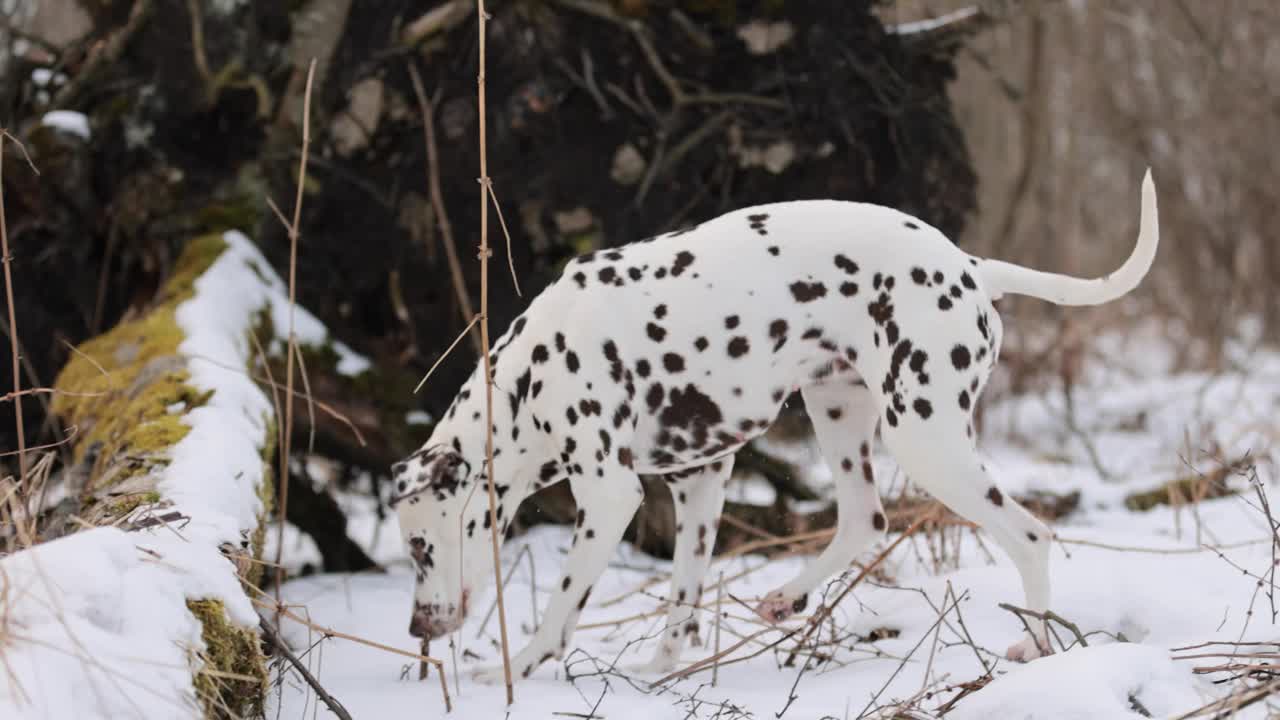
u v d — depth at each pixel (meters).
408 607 5.08
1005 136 15.61
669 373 3.94
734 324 3.91
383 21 6.30
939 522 4.88
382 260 6.38
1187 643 3.79
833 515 6.20
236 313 5.64
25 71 6.89
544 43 6.20
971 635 4.09
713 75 6.32
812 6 6.23
